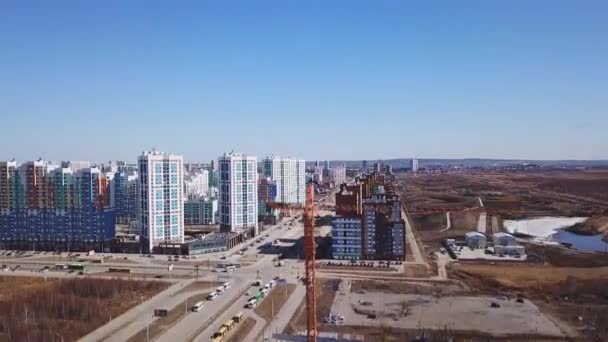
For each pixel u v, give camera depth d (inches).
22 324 6692.9
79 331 6510.8
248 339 6264.8
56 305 7455.7
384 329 6525.6
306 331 6501.0
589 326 6599.4
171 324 6865.2
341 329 6550.2
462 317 7012.8
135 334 6476.4
